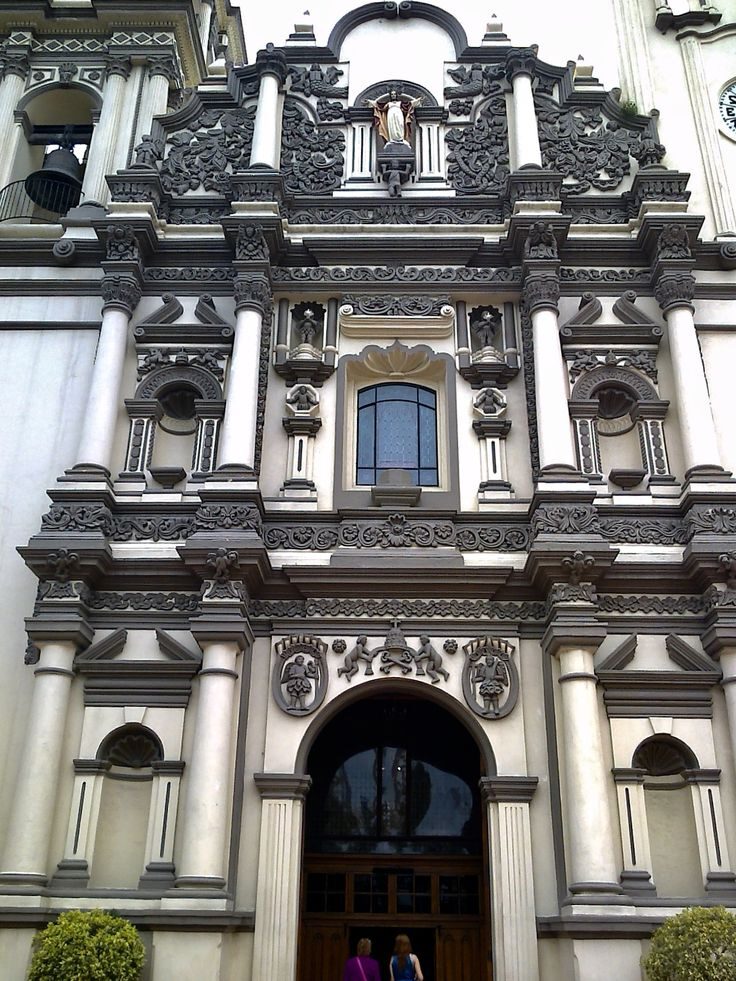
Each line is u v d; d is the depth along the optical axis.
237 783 13.41
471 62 18.98
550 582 13.98
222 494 14.48
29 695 14.21
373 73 19.00
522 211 16.67
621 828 13.08
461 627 14.35
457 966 14.30
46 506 15.62
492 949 12.91
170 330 16.39
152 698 13.92
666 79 19.94
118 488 15.34
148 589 14.61
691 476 14.84
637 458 15.88
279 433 15.91
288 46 19.12
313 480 15.52
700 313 16.80
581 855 12.49
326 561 14.67
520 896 12.78
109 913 12.33
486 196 17.45
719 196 18.38
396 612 14.38
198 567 14.05
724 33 20.41
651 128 18.14
